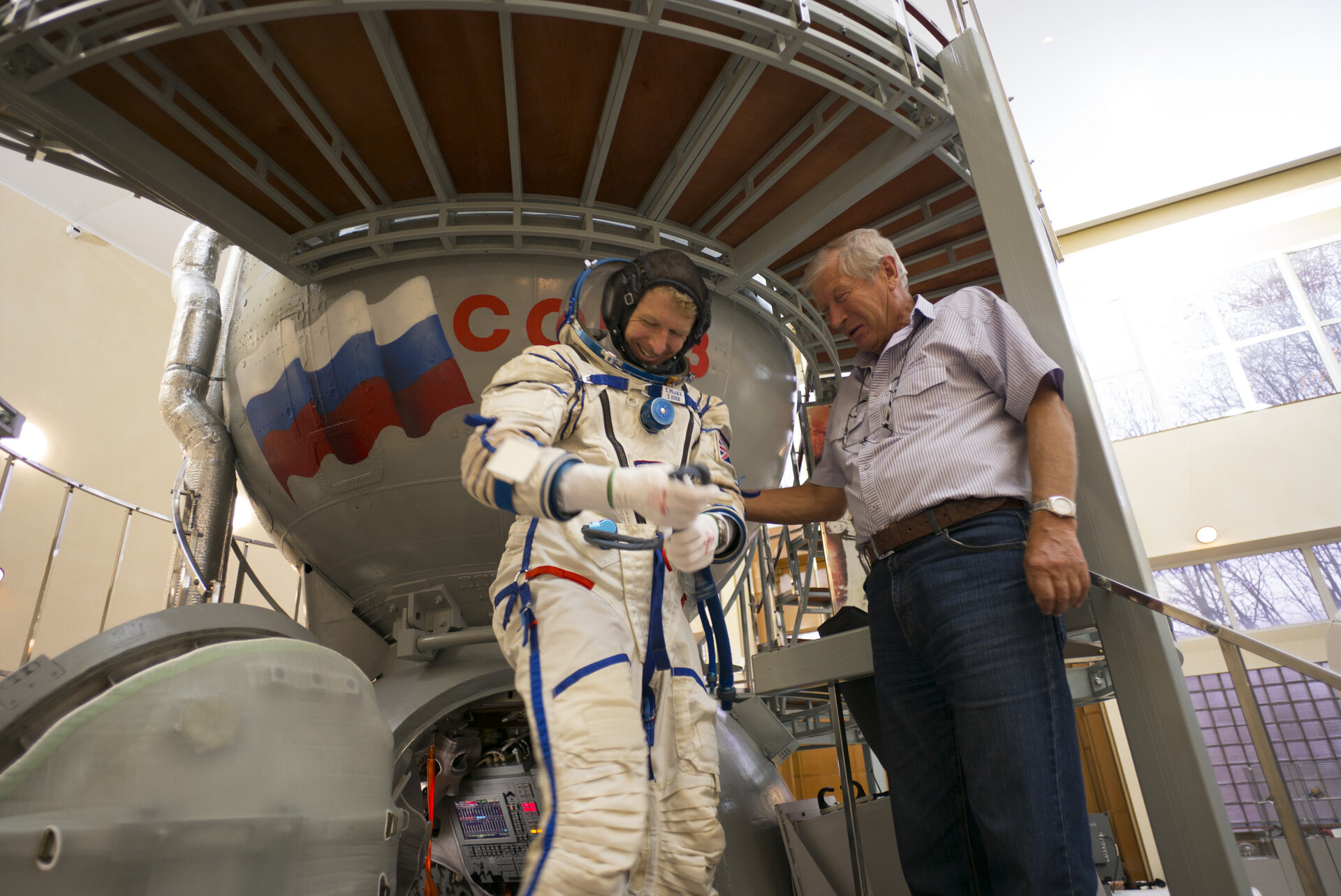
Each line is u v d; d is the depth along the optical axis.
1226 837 1.47
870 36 2.20
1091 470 1.80
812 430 3.81
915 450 1.71
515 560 1.28
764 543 3.97
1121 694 1.67
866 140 2.55
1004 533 1.59
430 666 2.49
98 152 2.21
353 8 1.85
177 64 2.08
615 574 1.25
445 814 2.88
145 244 8.34
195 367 3.15
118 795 1.14
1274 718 9.08
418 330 2.45
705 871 1.21
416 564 2.54
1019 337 1.68
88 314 7.73
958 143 2.52
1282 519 9.72
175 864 1.18
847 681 2.57
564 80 2.21
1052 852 1.36
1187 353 11.68
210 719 1.28
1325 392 10.75
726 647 1.46
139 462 7.78
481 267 2.55
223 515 2.93
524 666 1.17
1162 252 11.79
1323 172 10.60
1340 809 4.38
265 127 2.29
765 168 2.61
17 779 1.05
